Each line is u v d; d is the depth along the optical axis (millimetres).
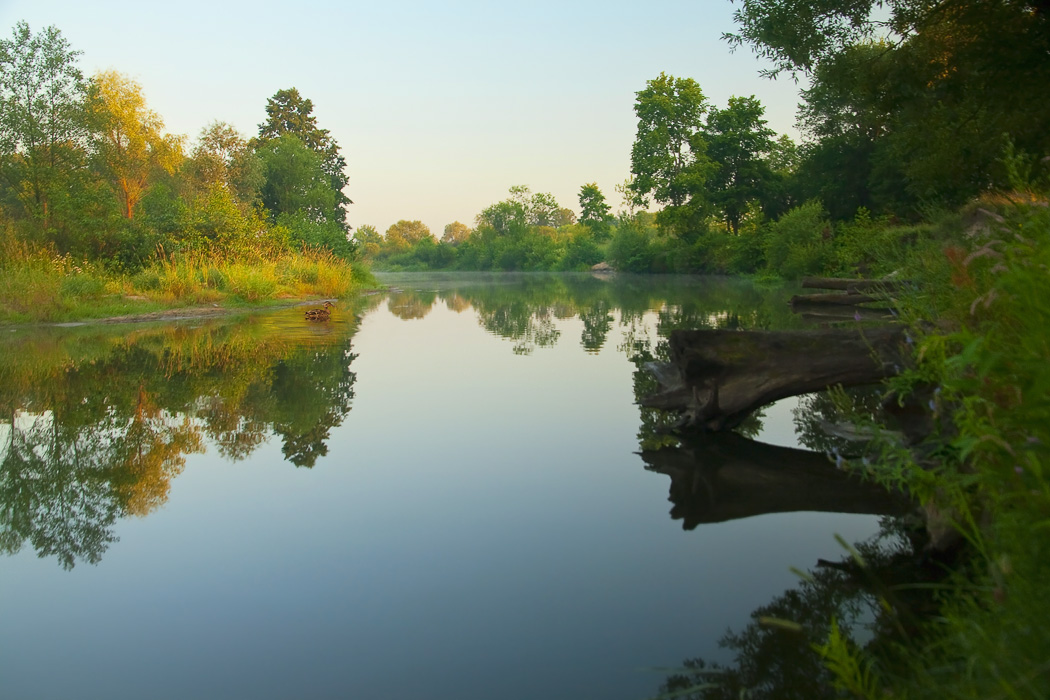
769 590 2604
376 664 2205
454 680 2105
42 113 18984
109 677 2158
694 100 45625
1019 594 1479
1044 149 11664
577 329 12281
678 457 4414
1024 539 1527
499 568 2875
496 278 47906
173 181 37156
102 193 18828
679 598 2578
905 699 1703
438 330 12398
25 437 4988
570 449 4652
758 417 5496
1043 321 1564
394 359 8789
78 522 3424
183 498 3758
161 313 15047
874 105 12758
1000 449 1662
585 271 68250
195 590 2730
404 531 3281
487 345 10164
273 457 4512
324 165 49219
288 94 48438
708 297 20266
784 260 29656
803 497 3607
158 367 8070
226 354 9195
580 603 2562
